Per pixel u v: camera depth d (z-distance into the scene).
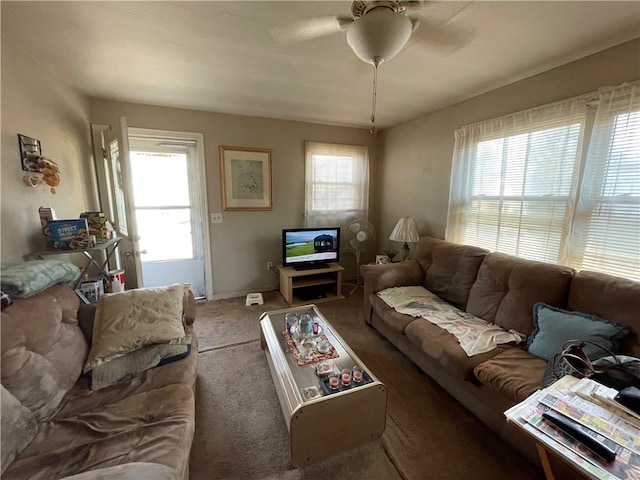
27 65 1.76
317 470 1.33
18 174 1.63
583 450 0.79
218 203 3.33
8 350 1.08
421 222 3.39
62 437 1.06
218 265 3.45
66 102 2.25
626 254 1.70
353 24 1.36
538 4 1.33
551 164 2.04
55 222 1.76
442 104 2.88
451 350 1.68
